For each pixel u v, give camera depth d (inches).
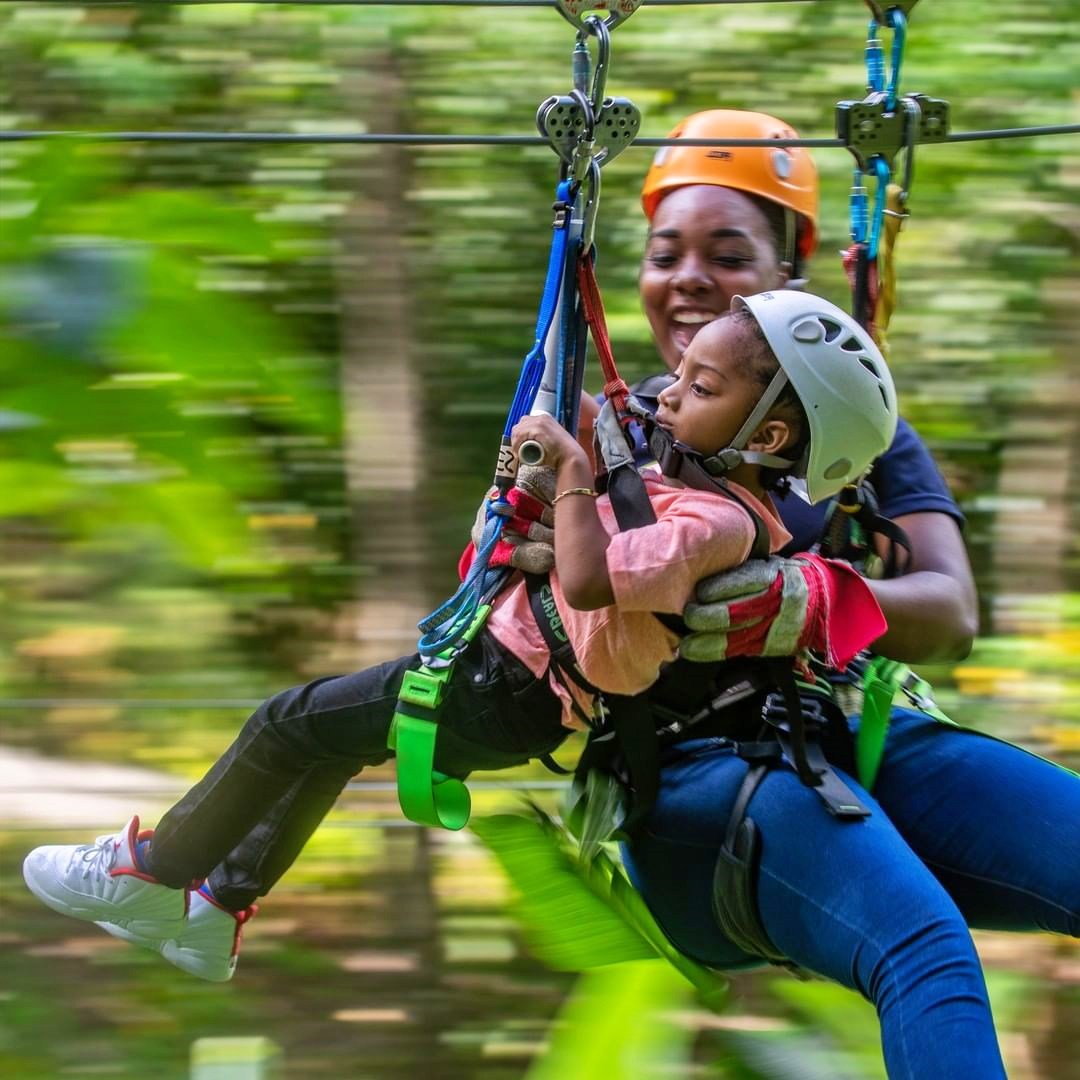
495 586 222.4
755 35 535.5
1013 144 528.7
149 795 468.4
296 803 248.2
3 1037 441.4
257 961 461.7
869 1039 348.2
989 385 526.9
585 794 232.5
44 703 368.2
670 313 263.0
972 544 544.4
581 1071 295.1
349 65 497.7
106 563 555.8
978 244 530.3
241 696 544.1
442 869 485.1
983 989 197.3
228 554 326.3
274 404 368.2
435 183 523.5
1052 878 221.1
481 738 222.8
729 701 223.9
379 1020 446.6
